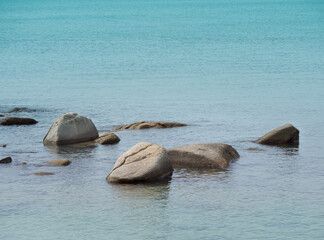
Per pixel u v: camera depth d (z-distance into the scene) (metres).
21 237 29.94
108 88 91.06
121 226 31.12
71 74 110.50
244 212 32.78
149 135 53.66
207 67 118.31
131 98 80.44
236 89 87.69
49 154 46.62
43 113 68.75
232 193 36.03
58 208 33.81
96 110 70.81
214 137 52.62
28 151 47.81
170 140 51.53
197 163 41.91
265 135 49.97
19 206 34.19
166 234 29.98
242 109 69.94
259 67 116.25
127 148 48.50
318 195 35.47
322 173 40.22
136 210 33.38
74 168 42.22
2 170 41.69
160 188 37.22
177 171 41.00
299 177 39.28
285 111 68.00
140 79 101.62
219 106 72.56
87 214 32.88
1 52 163.50
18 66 126.62
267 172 40.53
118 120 63.75
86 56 147.62
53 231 30.61
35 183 38.56
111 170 39.66
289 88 87.56
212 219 31.84
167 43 182.62
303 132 54.72
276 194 35.75
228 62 126.94
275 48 160.50
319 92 82.94
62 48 173.62
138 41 192.88
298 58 132.25
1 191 36.91
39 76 107.94
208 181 38.53
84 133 50.81
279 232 30.02
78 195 36.09
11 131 56.56
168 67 119.50
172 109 70.81
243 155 45.25
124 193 36.38
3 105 75.69
